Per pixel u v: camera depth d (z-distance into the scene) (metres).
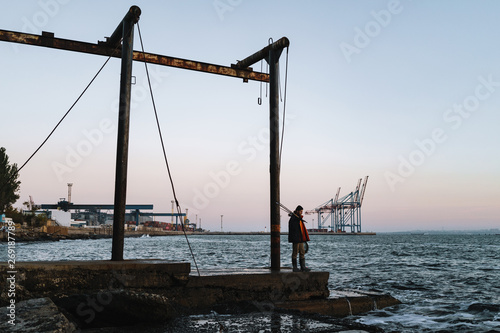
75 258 27.28
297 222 8.76
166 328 5.15
